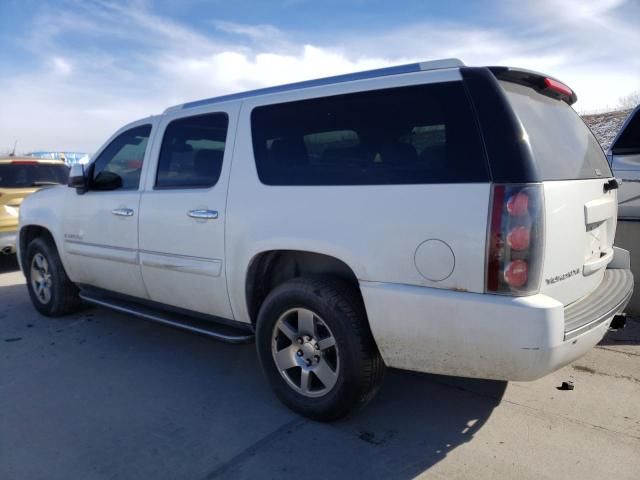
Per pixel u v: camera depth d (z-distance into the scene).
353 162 2.95
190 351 4.45
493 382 3.73
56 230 4.99
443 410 3.36
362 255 2.82
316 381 3.26
